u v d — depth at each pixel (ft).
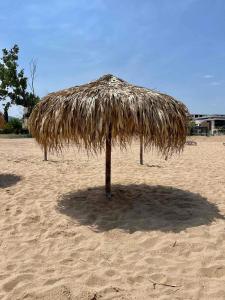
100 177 24.70
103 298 9.90
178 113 16.22
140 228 14.64
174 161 34.37
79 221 15.69
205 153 46.11
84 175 25.52
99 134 14.83
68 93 16.01
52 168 28.43
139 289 10.34
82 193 19.90
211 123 165.07
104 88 15.57
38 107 17.29
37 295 10.07
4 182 22.94
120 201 18.10
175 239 13.42
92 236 14.11
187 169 29.09
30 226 15.35
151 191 20.26
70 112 15.14
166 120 15.25
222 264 11.60
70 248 13.19
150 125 14.94
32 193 20.11
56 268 11.64
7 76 120.16
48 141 17.15
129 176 25.22
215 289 10.25
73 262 12.10
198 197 19.24
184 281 10.72
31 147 51.85
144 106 14.96
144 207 17.13
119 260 12.12
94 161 33.12
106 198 18.34
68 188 21.27
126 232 14.32
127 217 15.92
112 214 16.34
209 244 13.00
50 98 16.76
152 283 10.66
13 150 45.65
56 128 15.57
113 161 33.27
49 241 13.78
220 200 18.80
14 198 19.04
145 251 12.73
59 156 36.58
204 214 16.15
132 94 15.29
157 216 15.94
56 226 15.19
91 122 14.58
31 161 32.60
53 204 18.01
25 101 123.65
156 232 14.12
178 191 20.40
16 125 105.60
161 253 12.53
